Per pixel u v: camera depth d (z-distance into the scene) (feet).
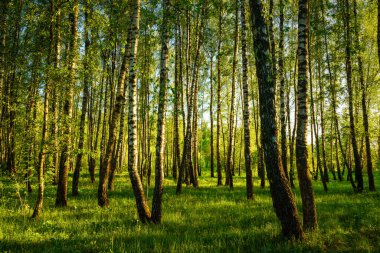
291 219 22.88
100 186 42.11
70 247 22.11
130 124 31.65
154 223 30.19
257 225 29.32
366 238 23.26
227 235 25.16
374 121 90.43
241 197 51.60
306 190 25.58
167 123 133.80
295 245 21.36
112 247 21.34
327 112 79.56
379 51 43.52
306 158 25.89
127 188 65.62
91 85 92.63
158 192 30.86
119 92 45.60
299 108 26.20
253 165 157.07
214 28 89.40
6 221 29.91
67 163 42.32
